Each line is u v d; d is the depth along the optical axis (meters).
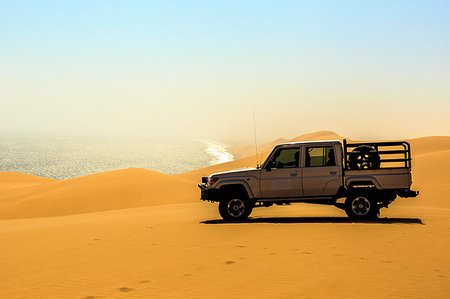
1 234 14.91
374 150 15.02
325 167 14.91
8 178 117.19
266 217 16.88
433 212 18.61
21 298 6.79
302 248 9.98
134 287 7.22
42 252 10.66
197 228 13.64
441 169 50.28
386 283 7.11
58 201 58.12
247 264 8.59
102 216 25.28
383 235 11.52
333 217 16.28
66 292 7.05
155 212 24.14
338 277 7.52
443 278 7.34
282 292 6.74
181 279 7.63
